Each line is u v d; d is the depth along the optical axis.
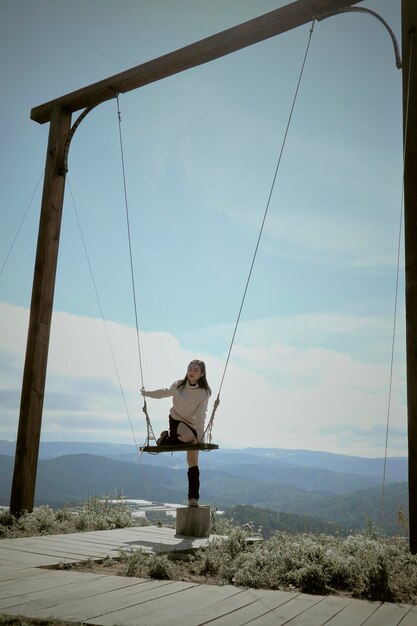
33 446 8.02
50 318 8.52
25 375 8.22
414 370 5.36
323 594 3.64
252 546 5.39
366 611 3.13
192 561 4.77
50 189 8.76
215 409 6.36
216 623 2.82
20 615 2.91
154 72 8.41
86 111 8.98
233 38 7.82
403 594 3.63
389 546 4.92
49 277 8.55
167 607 3.14
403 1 6.07
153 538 6.00
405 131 5.82
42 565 4.33
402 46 6.02
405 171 5.77
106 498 8.64
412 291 5.52
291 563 4.09
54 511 8.16
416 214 5.65
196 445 6.05
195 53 8.12
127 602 3.24
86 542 5.62
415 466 5.17
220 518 7.66
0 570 4.16
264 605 3.22
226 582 3.95
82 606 3.13
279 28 7.54
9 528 6.76
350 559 4.13
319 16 7.14
